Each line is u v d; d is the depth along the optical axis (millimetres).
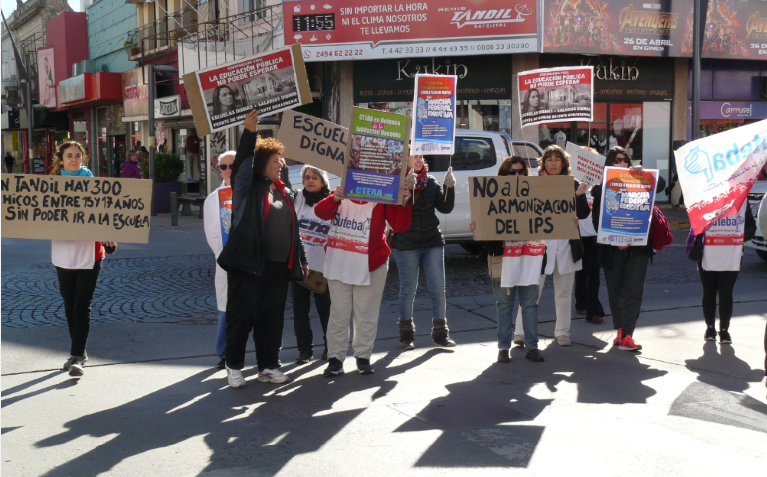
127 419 4875
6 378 5848
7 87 33531
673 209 20047
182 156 26359
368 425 4707
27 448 4359
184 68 20688
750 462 4031
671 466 3975
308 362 6379
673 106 20188
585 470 3922
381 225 5859
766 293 9281
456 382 5707
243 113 5609
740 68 20906
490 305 8750
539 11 17703
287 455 4211
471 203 6188
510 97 18922
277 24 19250
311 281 6238
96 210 5859
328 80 19703
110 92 28562
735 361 6273
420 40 17938
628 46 18656
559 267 6711
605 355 6523
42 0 40969
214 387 5621
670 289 9562
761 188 11805
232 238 5406
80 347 5969
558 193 6230
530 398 5262
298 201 6406
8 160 41312
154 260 12172
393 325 7785
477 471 3926
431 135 6309
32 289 9609
